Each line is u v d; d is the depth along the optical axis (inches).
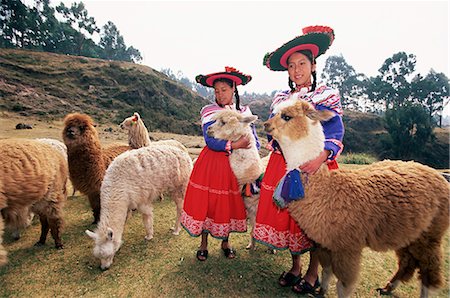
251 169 130.3
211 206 129.6
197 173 131.6
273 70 129.6
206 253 146.6
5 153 125.9
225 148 122.3
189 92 1879.9
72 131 167.0
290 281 123.5
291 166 95.4
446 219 100.9
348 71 2938.0
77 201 237.1
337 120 102.1
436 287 103.5
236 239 171.5
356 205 94.7
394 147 1392.7
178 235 176.4
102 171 181.0
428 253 103.2
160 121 1414.9
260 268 139.4
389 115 1418.6
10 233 173.9
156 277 131.6
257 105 2407.7
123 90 1512.1
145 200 161.0
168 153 171.3
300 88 115.0
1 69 1291.8
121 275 133.3
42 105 1130.7
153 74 1847.9
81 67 1620.3
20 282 126.7
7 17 2026.3
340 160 610.2
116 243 141.5
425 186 98.9
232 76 128.1
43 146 154.0
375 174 103.4
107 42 3070.9
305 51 108.7
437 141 1434.5
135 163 155.5
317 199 96.4
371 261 146.6
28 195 130.8
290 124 93.0
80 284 126.4
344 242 95.1
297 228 111.9
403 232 95.3
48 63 1581.0
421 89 1923.0
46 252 152.7
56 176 151.3
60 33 2420.0
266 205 114.9
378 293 119.3
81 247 159.0
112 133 860.0
